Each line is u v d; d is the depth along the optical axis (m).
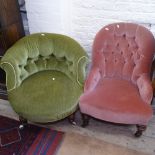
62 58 1.95
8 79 1.79
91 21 2.11
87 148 1.79
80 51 1.84
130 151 1.77
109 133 1.92
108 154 1.74
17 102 1.72
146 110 1.62
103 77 1.97
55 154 1.75
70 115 1.89
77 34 2.23
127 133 1.92
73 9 2.08
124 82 1.92
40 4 2.05
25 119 1.92
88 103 1.70
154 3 1.86
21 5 2.15
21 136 1.89
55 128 1.97
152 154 1.74
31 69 1.95
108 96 1.74
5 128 1.97
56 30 2.19
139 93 1.78
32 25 2.23
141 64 1.82
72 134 1.92
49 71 1.99
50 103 1.69
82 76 1.84
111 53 1.92
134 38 1.84
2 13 1.96
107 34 1.86
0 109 2.19
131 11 1.96
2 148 1.79
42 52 1.93
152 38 1.80
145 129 1.83
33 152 1.76
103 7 2.00
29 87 1.80
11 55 1.80
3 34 2.06
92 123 2.02
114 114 1.62
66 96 1.75
